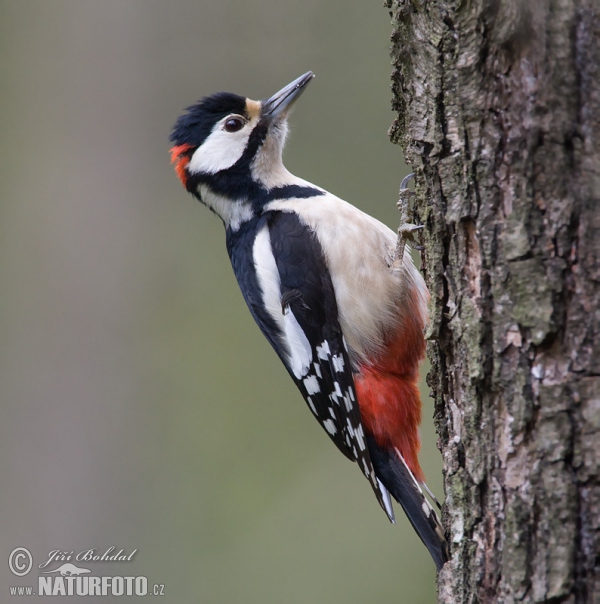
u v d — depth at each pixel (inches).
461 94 224.8
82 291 516.7
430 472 413.7
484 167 221.0
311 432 486.0
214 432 494.9
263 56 518.9
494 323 219.9
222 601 449.4
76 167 532.7
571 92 207.3
